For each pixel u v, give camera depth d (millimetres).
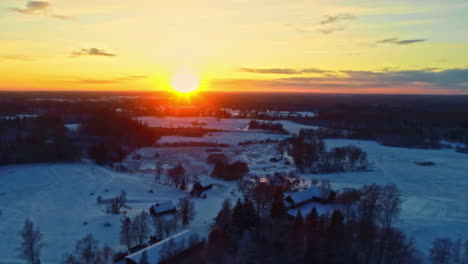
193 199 81750
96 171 106375
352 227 50531
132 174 109312
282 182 88812
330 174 109312
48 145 122688
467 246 49875
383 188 76875
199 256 48188
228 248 49500
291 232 50188
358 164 123250
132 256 44750
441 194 86250
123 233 53156
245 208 54406
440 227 61188
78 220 65125
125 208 73250
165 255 45688
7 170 102750
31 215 67625
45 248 52438
